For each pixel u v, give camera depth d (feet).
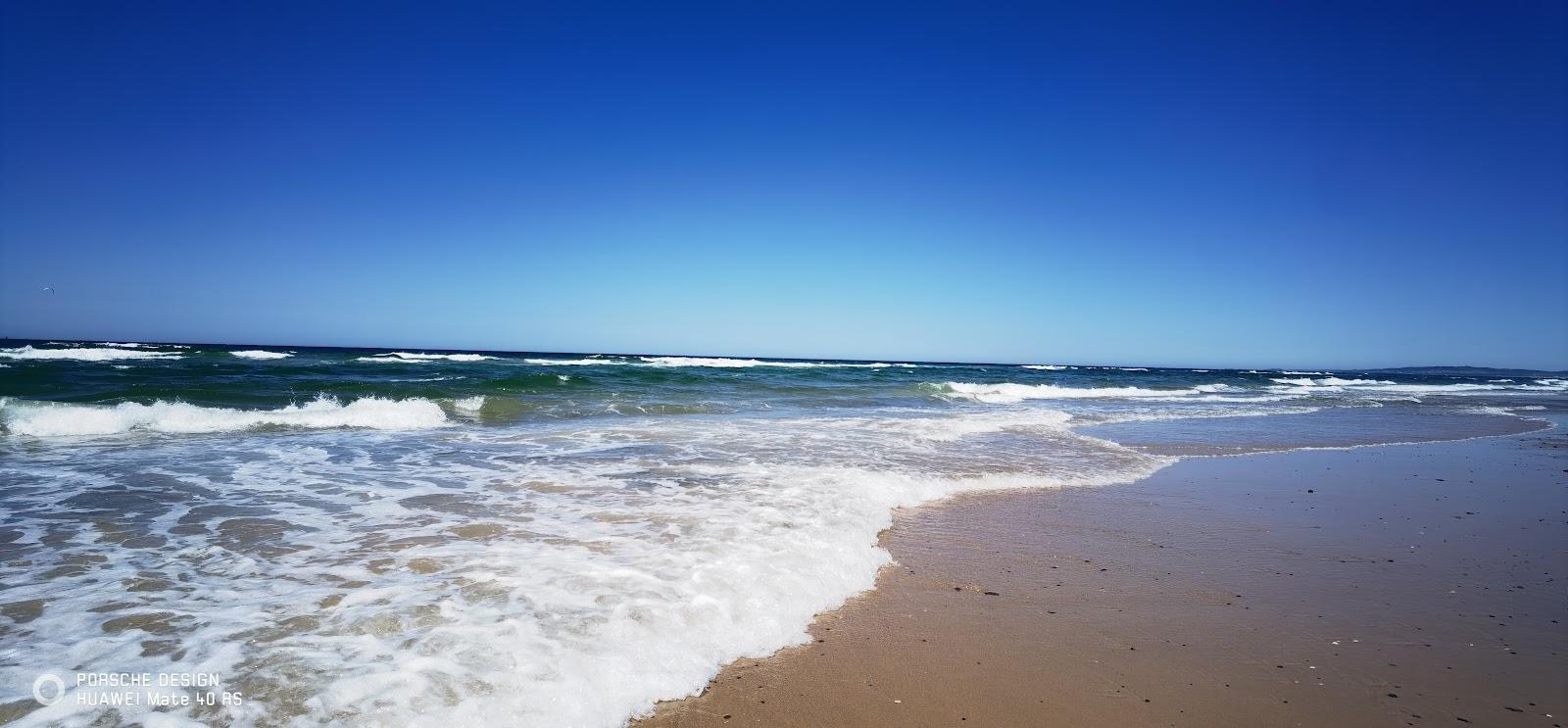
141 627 12.14
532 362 143.43
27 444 31.35
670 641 12.66
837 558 17.83
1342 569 19.66
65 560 15.62
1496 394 150.71
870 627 14.56
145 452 30.01
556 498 23.13
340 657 11.21
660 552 17.28
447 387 62.75
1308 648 14.40
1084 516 24.72
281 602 13.48
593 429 41.63
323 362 111.55
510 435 38.29
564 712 10.32
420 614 13.00
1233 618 15.83
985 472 31.37
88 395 46.57
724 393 72.59
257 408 46.11
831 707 11.39
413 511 20.89
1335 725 11.50
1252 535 23.03
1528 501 30.37
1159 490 29.86
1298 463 38.75
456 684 10.57
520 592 14.29
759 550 17.78
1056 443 42.42
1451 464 40.45
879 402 70.59
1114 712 11.66
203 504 21.29
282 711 9.62
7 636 11.62
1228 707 11.94
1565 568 20.49
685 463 30.30
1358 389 153.58
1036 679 12.69
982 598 16.55
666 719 10.73
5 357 97.96
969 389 92.27
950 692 12.10
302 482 24.84
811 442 38.40
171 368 77.66
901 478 28.07
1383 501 29.27
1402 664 13.75
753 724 10.77
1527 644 14.93
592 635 12.46
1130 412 69.82
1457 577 19.31
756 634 13.51
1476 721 11.75
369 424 41.75
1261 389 134.62
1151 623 15.43
